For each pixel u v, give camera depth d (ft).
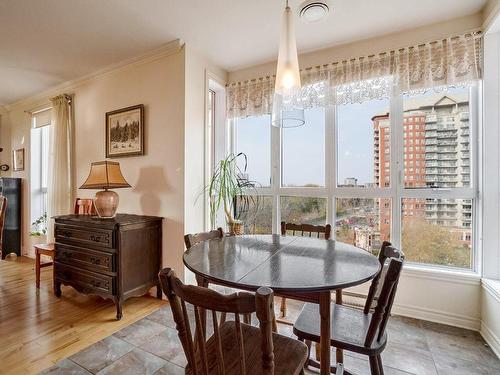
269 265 4.09
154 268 8.44
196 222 8.86
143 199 9.20
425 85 7.11
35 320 7.05
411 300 7.36
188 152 8.52
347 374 4.75
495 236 6.49
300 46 8.32
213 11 6.79
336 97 8.23
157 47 8.55
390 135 7.93
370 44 7.93
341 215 8.61
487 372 5.16
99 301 8.27
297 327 4.17
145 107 9.16
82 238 8.01
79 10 6.73
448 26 6.99
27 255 13.43
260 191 9.91
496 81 6.45
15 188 13.43
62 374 5.02
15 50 8.70
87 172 10.79
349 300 8.13
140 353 5.69
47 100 12.40
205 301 2.63
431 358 5.57
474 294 6.70
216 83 9.77
